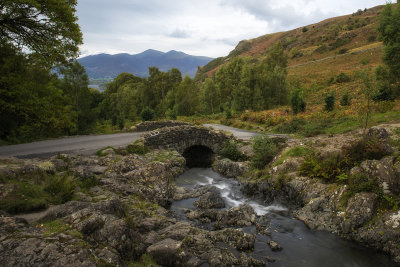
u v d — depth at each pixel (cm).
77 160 1429
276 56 7475
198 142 2431
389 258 855
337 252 898
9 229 585
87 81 3334
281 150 1764
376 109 2497
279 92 4950
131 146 1917
